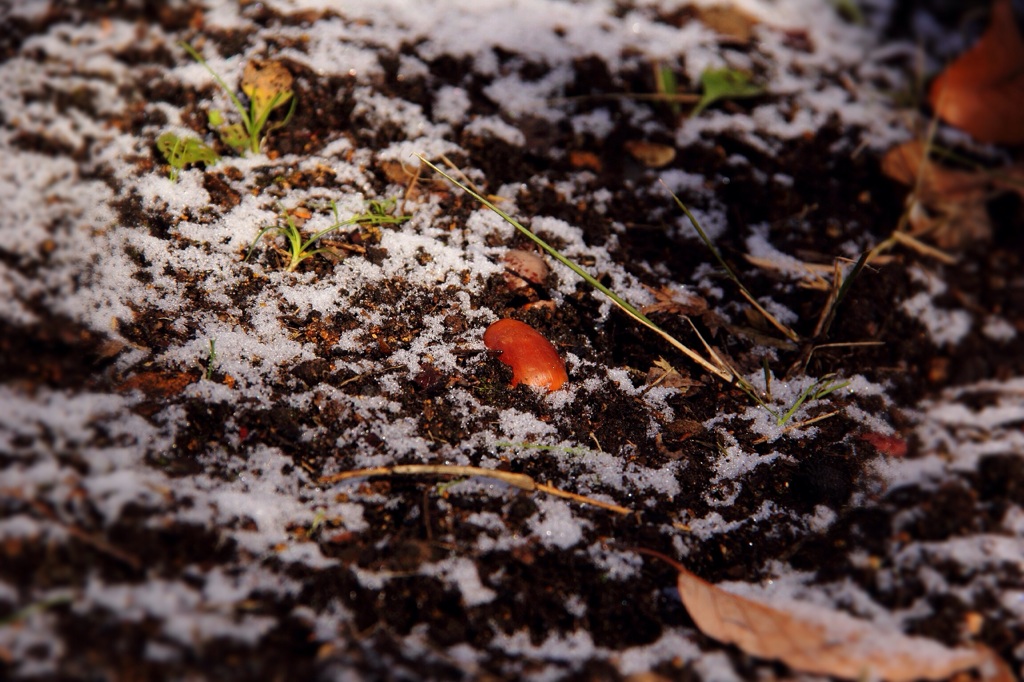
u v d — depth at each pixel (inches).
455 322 31.2
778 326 31.6
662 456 30.8
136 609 29.3
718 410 31.1
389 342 31.0
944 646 29.9
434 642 29.7
